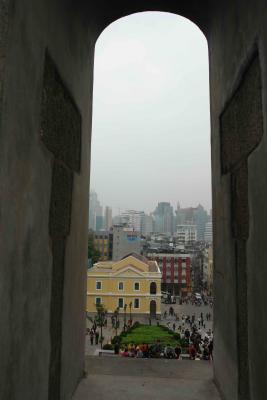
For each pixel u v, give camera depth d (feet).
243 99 8.37
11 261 5.56
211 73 12.14
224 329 10.03
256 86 7.34
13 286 5.66
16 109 5.69
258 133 7.18
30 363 6.52
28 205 6.30
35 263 6.73
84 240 11.62
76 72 10.11
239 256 8.61
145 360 13.16
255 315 7.28
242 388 8.22
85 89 11.46
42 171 7.11
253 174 7.50
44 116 7.19
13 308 5.68
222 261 10.41
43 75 7.11
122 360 13.12
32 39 6.43
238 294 8.67
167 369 12.30
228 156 9.80
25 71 6.09
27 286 6.30
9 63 5.38
